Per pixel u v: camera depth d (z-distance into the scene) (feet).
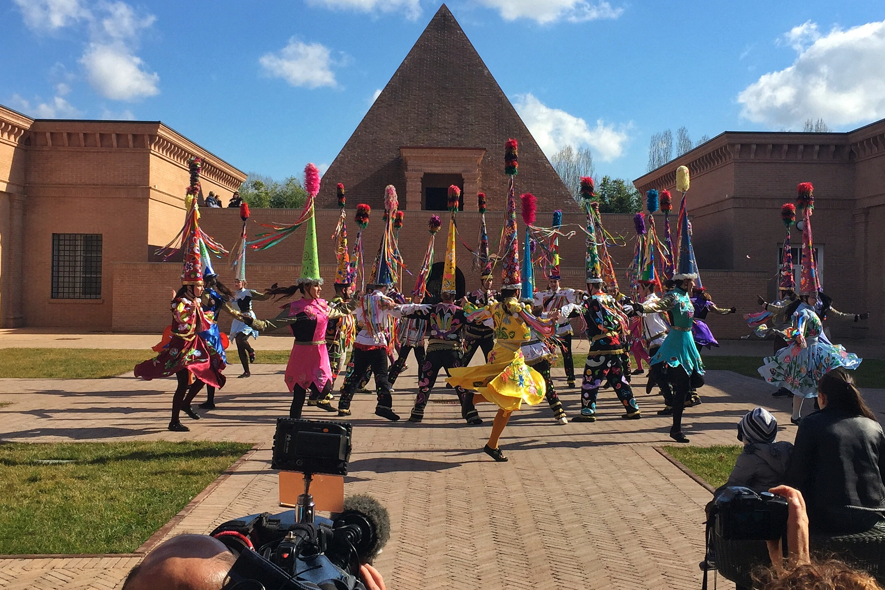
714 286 89.76
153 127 95.81
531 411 34.78
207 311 29.14
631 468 22.97
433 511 18.30
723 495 9.23
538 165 129.70
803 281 33.40
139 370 28.09
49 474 20.85
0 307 94.89
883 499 10.83
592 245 32.45
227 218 102.73
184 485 19.85
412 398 38.58
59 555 14.80
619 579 14.10
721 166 96.17
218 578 5.74
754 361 60.54
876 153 87.81
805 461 10.96
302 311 26.68
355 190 126.82
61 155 97.50
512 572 14.39
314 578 6.00
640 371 41.09
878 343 86.33
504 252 27.86
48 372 46.78
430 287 101.76
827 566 6.12
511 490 20.31
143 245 97.09
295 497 7.29
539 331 24.34
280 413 32.81
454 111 132.67
